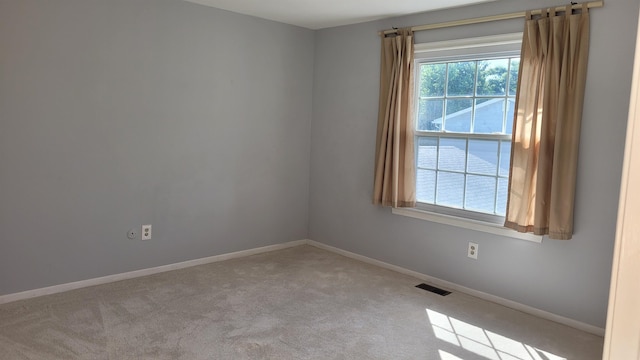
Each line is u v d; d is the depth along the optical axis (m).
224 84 4.16
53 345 2.62
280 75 4.56
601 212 2.96
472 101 3.65
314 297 3.49
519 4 3.29
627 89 2.82
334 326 3.00
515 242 3.39
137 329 2.85
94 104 3.44
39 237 3.29
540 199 3.13
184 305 3.25
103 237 3.59
